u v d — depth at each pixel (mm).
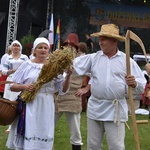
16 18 14430
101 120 4309
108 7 19906
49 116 4348
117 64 4266
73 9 19781
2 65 7121
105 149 6254
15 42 7031
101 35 4211
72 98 5516
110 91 4242
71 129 5609
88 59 4406
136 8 19953
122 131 4324
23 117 4277
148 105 9398
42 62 4434
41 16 18734
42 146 4305
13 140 4418
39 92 4328
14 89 4324
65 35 19781
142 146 6656
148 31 20094
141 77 4293
